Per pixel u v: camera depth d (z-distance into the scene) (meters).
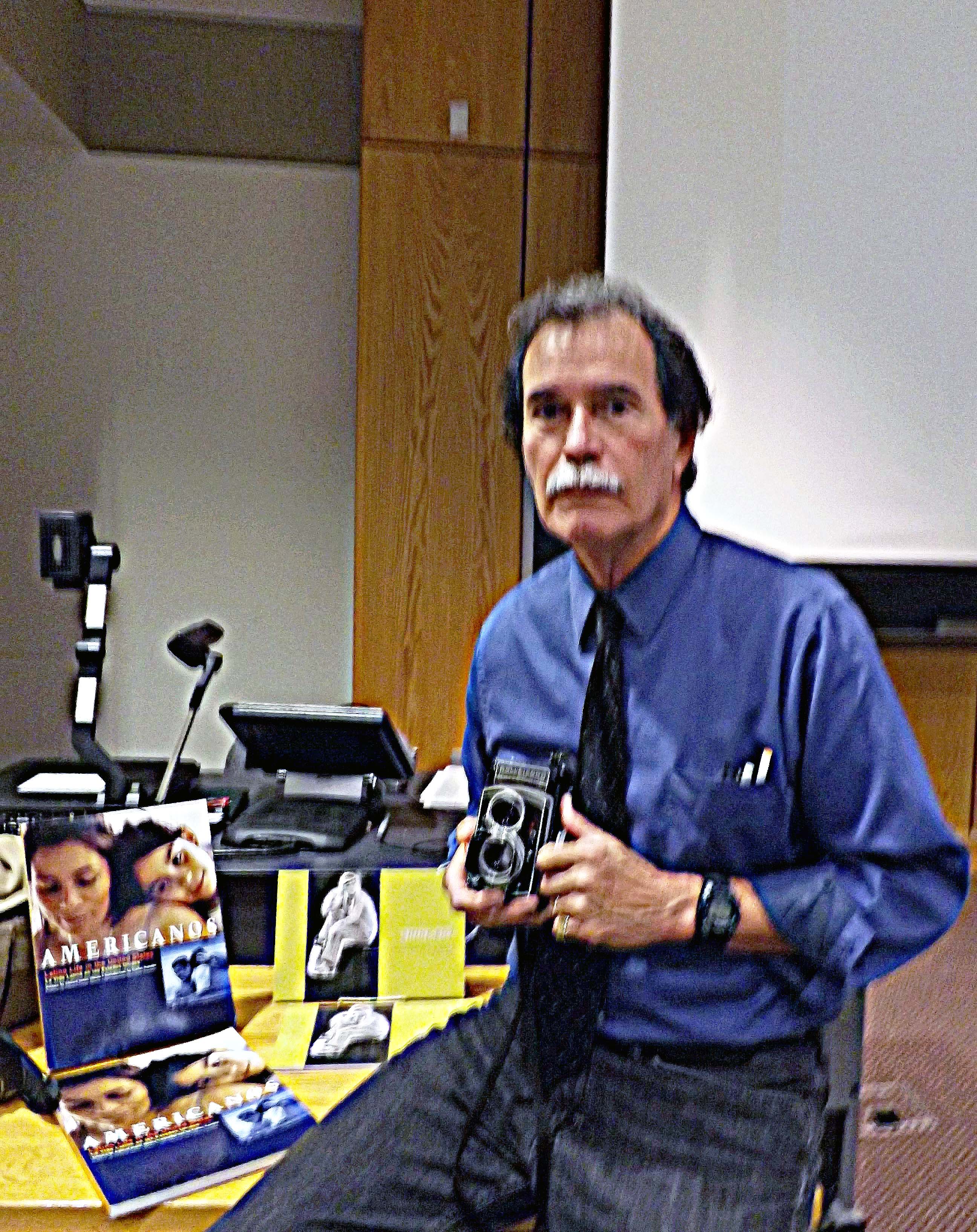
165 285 2.55
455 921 1.12
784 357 1.79
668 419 0.77
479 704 0.95
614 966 0.82
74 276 2.52
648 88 1.79
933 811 0.75
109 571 1.28
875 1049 1.67
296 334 2.60
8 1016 1.05
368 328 2.12
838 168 1.75
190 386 2.59
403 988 1.11
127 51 2.46
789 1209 0.73
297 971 1.11
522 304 0.83
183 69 2.48
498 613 0.93
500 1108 0.85
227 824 1.21
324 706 1.21
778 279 1.78
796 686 0.77
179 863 1.07
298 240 2.57
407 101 2.07
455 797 1.36
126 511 2.60
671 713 0.80
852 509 1.81
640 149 1.81
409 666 2.22
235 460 2.62
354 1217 0.78
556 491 0.76
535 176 2.11
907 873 0.75
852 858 0.77
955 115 1.73
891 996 1.86
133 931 1.04
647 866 0.75
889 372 1.79
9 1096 0.96
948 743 2.37
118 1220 0.82
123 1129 0.90
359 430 2.15
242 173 2.53
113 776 1.23
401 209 2.10
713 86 1.78
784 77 1.75
